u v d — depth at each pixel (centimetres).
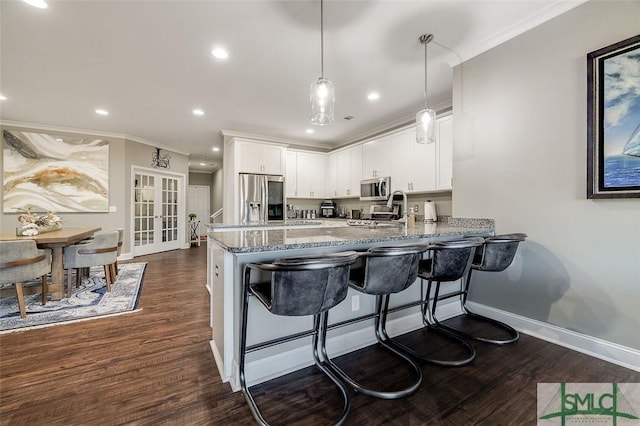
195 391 163
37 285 354
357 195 509
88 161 513
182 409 148
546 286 221
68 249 328
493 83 250
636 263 179
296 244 161
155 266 504
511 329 236
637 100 173
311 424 138
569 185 206
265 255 177
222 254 176
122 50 254
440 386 167
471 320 264
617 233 186
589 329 199
